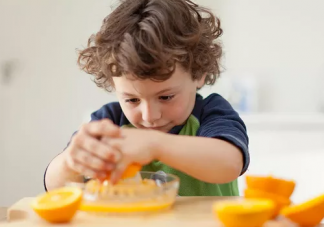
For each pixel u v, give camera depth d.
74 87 2.14
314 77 2.29
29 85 2.12
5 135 2.11
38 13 2.11
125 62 0.79
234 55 2.31
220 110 0.92
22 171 2.13
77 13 2.13
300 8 2.28
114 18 0.89
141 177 0.72
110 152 0.63
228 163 0.72
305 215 0.55
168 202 0.62
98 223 0.56
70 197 0.58
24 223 0.57
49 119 2.14
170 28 0.85
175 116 0.85
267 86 2.31
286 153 1.98
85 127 0.67
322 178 1.97
